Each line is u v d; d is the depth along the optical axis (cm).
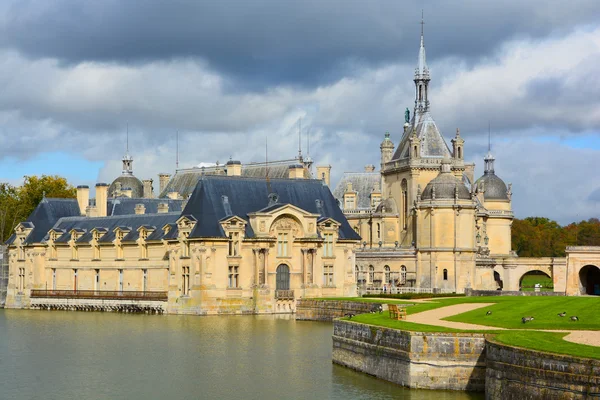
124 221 17325
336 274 16412
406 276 19275
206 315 15062
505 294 14775
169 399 8212
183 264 15462
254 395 8250
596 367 5866
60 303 17238
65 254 17788
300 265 15988
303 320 14200
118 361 10075
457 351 7650
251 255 15562
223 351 10625
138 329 12938
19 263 18288
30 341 11744
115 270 16888
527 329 7862
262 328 12900
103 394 8438
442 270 18612
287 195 16562
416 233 19188
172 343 11356
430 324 8644
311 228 16088
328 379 8712
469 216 18762
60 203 18925
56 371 9525
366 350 8719
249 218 15775
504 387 6688
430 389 7712
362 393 7925
